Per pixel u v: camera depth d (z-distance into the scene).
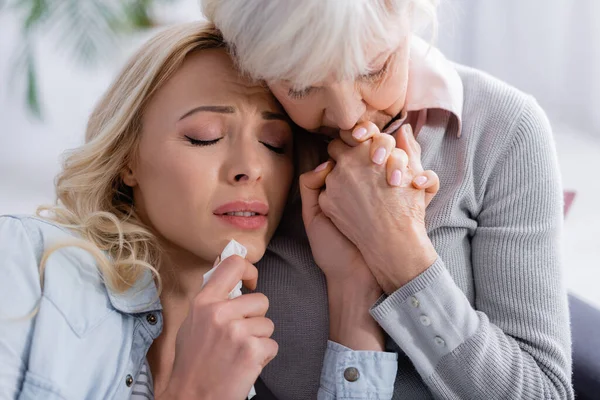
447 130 1.18
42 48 3.01
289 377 1.21
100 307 1.08
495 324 1.12
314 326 1.19
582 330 1.33
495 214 1.15
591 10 3.21
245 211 1.10
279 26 0.90
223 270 1.04
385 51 0.96
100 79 3.07
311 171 1.16
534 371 1.06
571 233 2.28
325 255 1.15
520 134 1.14
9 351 0.99
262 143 1.12
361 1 0.88
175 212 1.10
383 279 1.10
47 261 1.06
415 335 1.08
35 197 2.70
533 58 3.43
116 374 1.06
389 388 1.09
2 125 2.96
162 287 1.16
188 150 1.08
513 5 3.41
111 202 1.19
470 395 1.07
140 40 2.63
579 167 2.79
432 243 1.13
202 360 1.00
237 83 1.08
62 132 3.00
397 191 1.07
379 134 1.09
